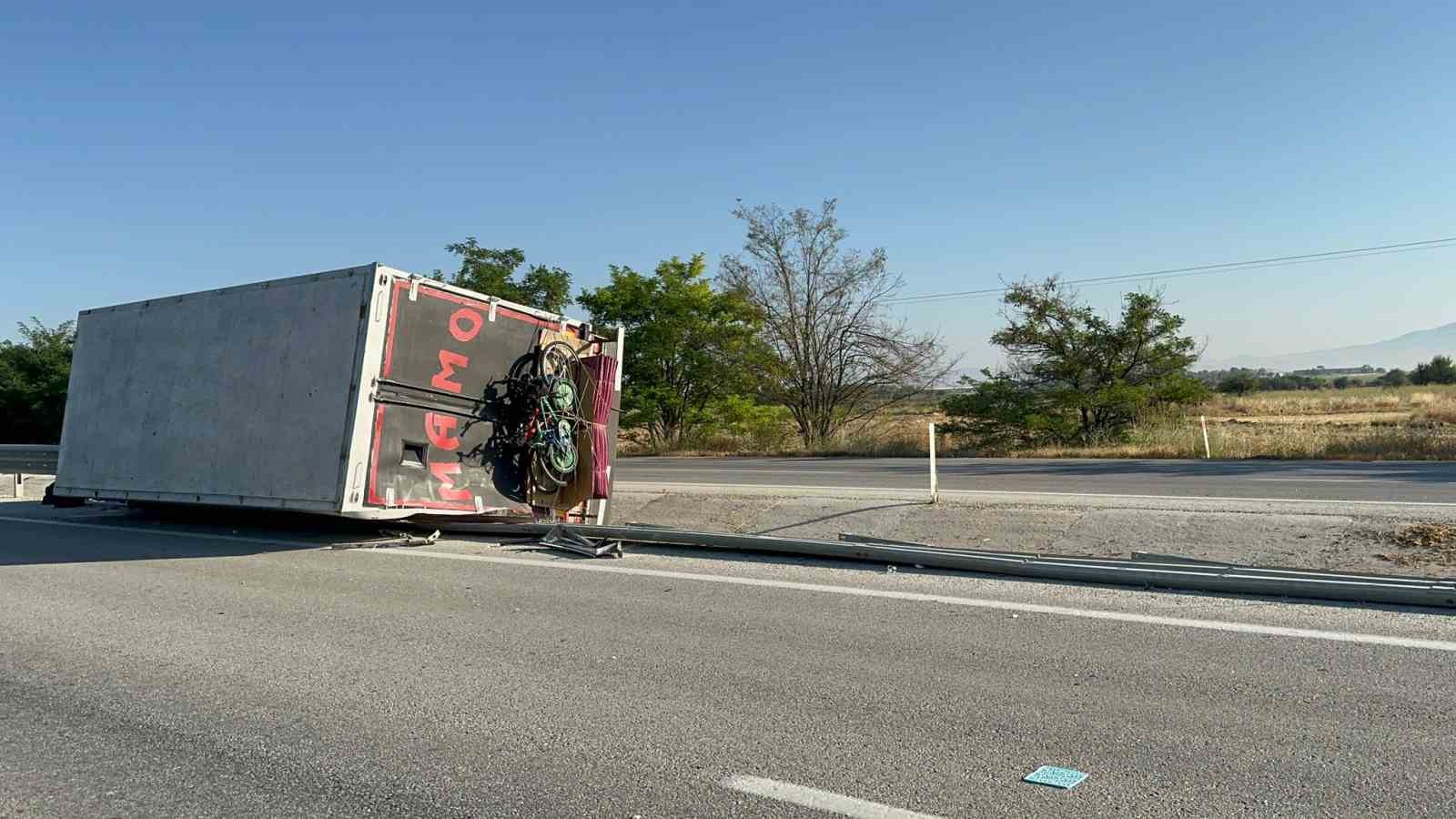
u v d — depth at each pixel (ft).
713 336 113.29
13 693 17.01
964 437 99.09
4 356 127.24
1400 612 19.76
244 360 32.94
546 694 16.25
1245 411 154.61
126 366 37.55
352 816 11.91
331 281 30.91
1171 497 41.06
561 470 34.60
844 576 25.16
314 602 23.88
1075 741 13.57
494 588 25.05
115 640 20.56
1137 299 94.32
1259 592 21.58
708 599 22.98
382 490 30.04
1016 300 96.89
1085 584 23.30
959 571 25.16
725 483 56.80
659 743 13.96
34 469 63.36
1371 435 73.00
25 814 12.11
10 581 27.86
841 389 114.73
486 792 12.48
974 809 11.52
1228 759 12.80
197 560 30.78
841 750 13.50
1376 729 13.65
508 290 122.01
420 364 31.24
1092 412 95.76
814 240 113.50
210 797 12.56
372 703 16.07
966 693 15.69
